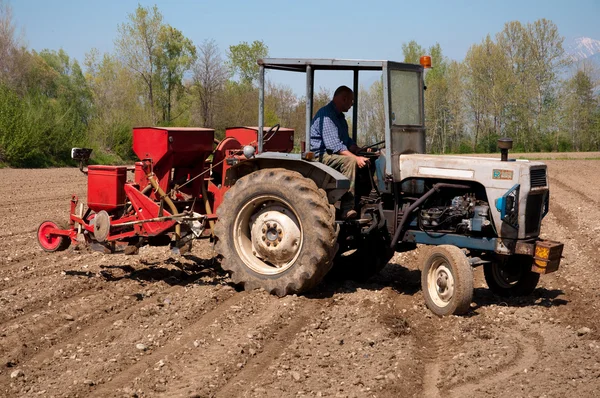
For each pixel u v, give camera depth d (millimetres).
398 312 5926
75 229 7301
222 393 4078
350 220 6484
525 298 6473
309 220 6062
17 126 26781
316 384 4215
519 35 57656
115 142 34562
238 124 39156
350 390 4121
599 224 11477
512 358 4699
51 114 29359
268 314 5699
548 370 4453
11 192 15781
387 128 6273
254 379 4309
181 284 6934
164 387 4180
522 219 5828
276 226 6344
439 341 5188
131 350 4859
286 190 6172
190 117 41406
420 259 8586
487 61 57688
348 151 6488
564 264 8156
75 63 47406
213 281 6980
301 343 4992
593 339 5148
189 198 7098
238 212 6496
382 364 4566
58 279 6973
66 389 4148
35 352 4887
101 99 38531
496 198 5902
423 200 6172
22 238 9578
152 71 40594
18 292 6492
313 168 6500
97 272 7355
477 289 6961
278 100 26188
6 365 4602
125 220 6898
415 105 6664
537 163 5961
